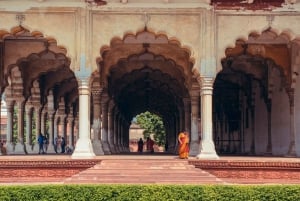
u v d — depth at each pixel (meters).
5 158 10.77
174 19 11.42
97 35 11.39
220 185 7.41
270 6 11.46
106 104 15.62
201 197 7.23
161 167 9.98
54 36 11.34
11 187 7.25
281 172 10.24
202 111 11.30
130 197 7.26
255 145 16.61
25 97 15.82
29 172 10.45
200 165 10.38
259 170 10.30
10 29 11.36
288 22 11.47
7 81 13.82
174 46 13.64
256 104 16.47
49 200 7.21
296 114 13.11
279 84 14.22
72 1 11.37
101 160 10.51
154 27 11.41
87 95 11.27
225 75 16.78
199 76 11.38
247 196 7.23
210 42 11.34
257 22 11.46
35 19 11.38
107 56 13.80
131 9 11.41
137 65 15.24
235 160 10.38
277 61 13.50
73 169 10.50
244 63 15.18
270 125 15.13
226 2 11.43
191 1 11.41
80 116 11.19
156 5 11.41
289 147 13.32
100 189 7.28
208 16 11.38
